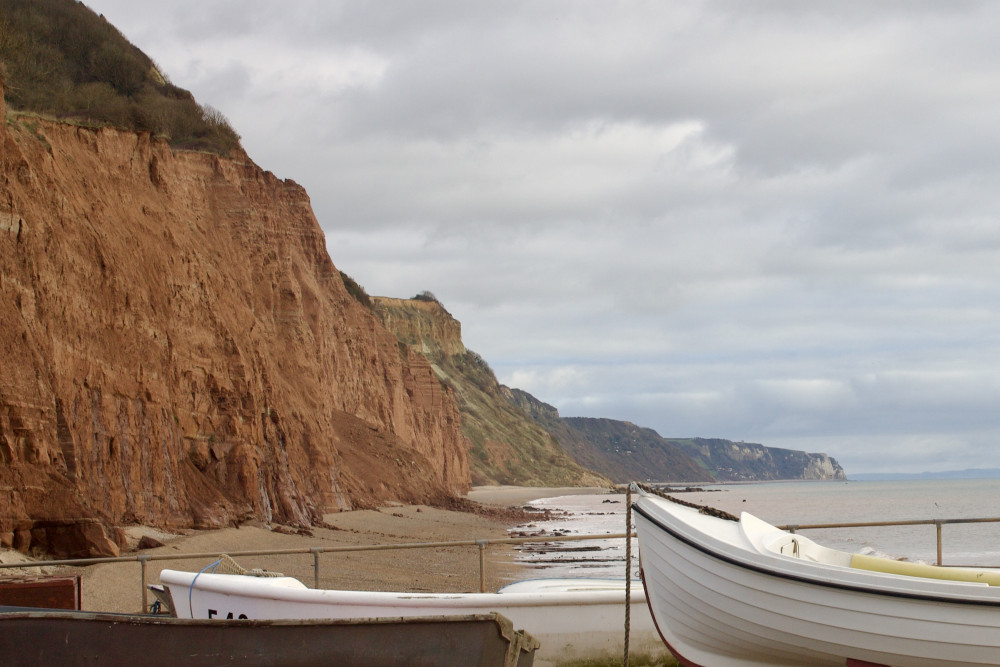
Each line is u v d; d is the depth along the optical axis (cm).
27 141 3259
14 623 879
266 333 5853
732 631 1103
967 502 12656
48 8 6347
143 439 3359
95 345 3186
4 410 2420
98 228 3469
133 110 5097
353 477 6644
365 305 12794
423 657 847
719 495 18575
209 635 866
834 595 999
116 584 1966
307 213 9231
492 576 2853
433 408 13350
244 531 3528
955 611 940
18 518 2283
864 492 19075
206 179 5938
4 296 2647
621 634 1222
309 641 859
